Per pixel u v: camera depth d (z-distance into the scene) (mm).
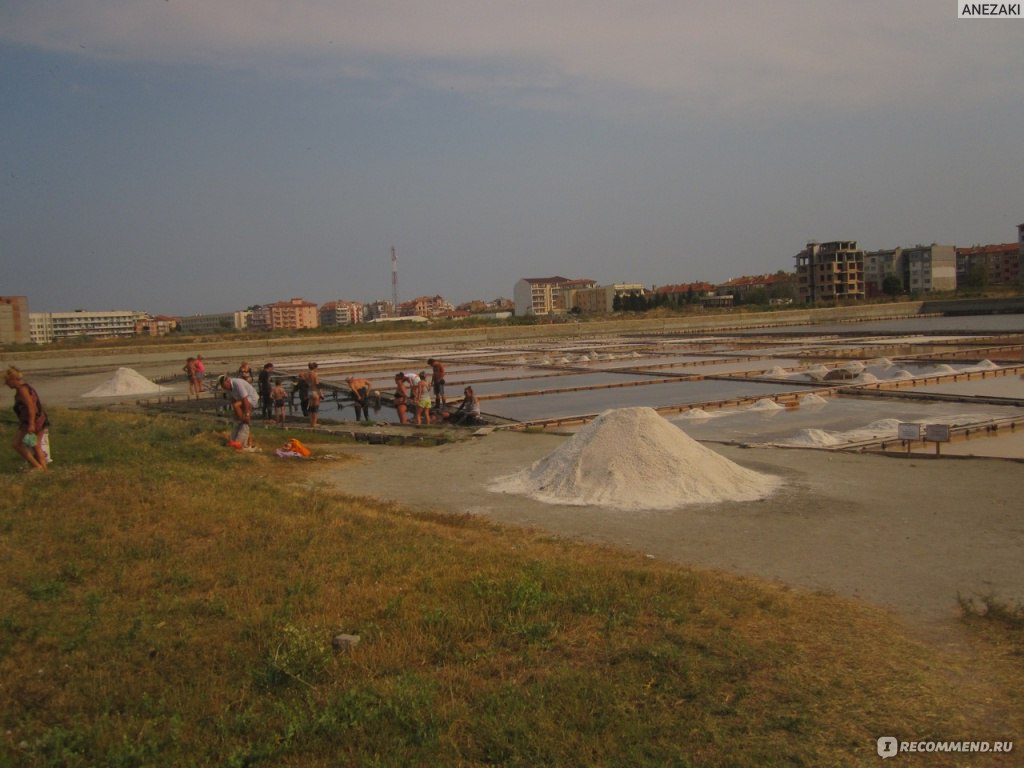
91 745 4633
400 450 15594
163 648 5863
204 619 6441
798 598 6883
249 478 12031
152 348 52188
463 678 5324
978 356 34438
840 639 5891
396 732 4711
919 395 22562
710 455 11797
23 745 4613
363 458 14711
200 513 9500
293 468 13727
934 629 6227
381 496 11531
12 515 9320
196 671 5555
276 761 4484
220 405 24688
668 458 11398
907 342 43594
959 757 4367
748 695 5027
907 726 4656
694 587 6953
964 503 10055
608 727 4676
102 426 17688
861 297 115000
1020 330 50938
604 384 28922
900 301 90000
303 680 5348
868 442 16188
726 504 10461
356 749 4574
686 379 29641
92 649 5840
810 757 4367
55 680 5418
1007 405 20812
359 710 4891
